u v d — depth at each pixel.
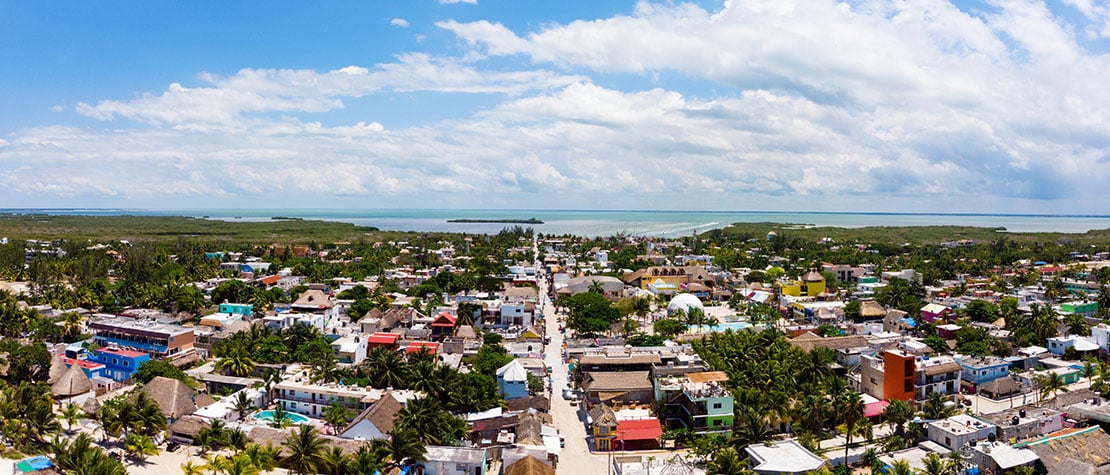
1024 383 172.88
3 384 149.38
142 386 151.00
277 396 155.25
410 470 118.50
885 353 156.25
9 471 108.50
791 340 198.88
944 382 159.62
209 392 165.62
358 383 160.25
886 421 143.62
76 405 143.12
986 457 117.00
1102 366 183.25
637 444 136.25
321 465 118.06
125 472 107.88
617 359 174.00
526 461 117.50
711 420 138.00
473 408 147.38
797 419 139.62
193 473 111.62
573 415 154.25
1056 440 123.81
